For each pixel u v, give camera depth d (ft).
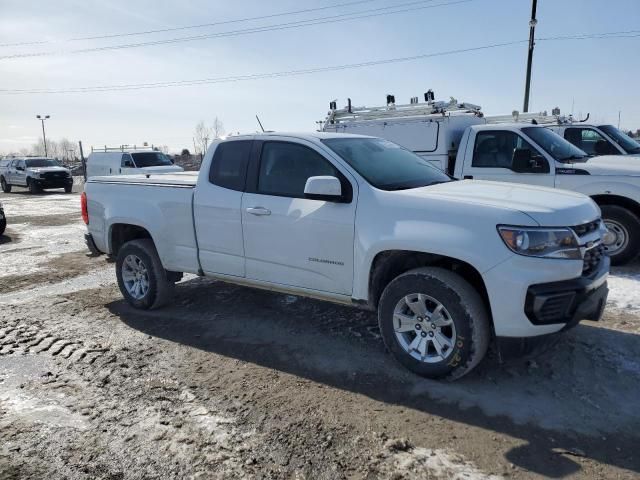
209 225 16.16
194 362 14.03
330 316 17.29
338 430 10.52
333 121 34.88
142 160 68.08
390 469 9.25
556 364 13.15
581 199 12.93
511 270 11.05
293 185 14.64
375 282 13.34
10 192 87.51
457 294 11.64
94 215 19.57
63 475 9.23
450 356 11.92
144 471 9.33
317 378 12.87
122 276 18.93
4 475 9.24
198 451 9.89
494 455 9.58
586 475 8.95
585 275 11.85
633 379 12.29
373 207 12.92
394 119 30.58
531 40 64.69
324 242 13.70
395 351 12.87
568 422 10.59
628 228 22.02
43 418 11.20
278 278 14.93
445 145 28.68
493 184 14.46
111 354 14.70
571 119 33.01
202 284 21.81
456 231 11.66
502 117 36.42
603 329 15.34
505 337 11.36
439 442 10.03
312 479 9.05
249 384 12.64
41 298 20.58
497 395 11.73
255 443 10.13
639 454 9.50
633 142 29.32
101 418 11.16
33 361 14.30
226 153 16.20
